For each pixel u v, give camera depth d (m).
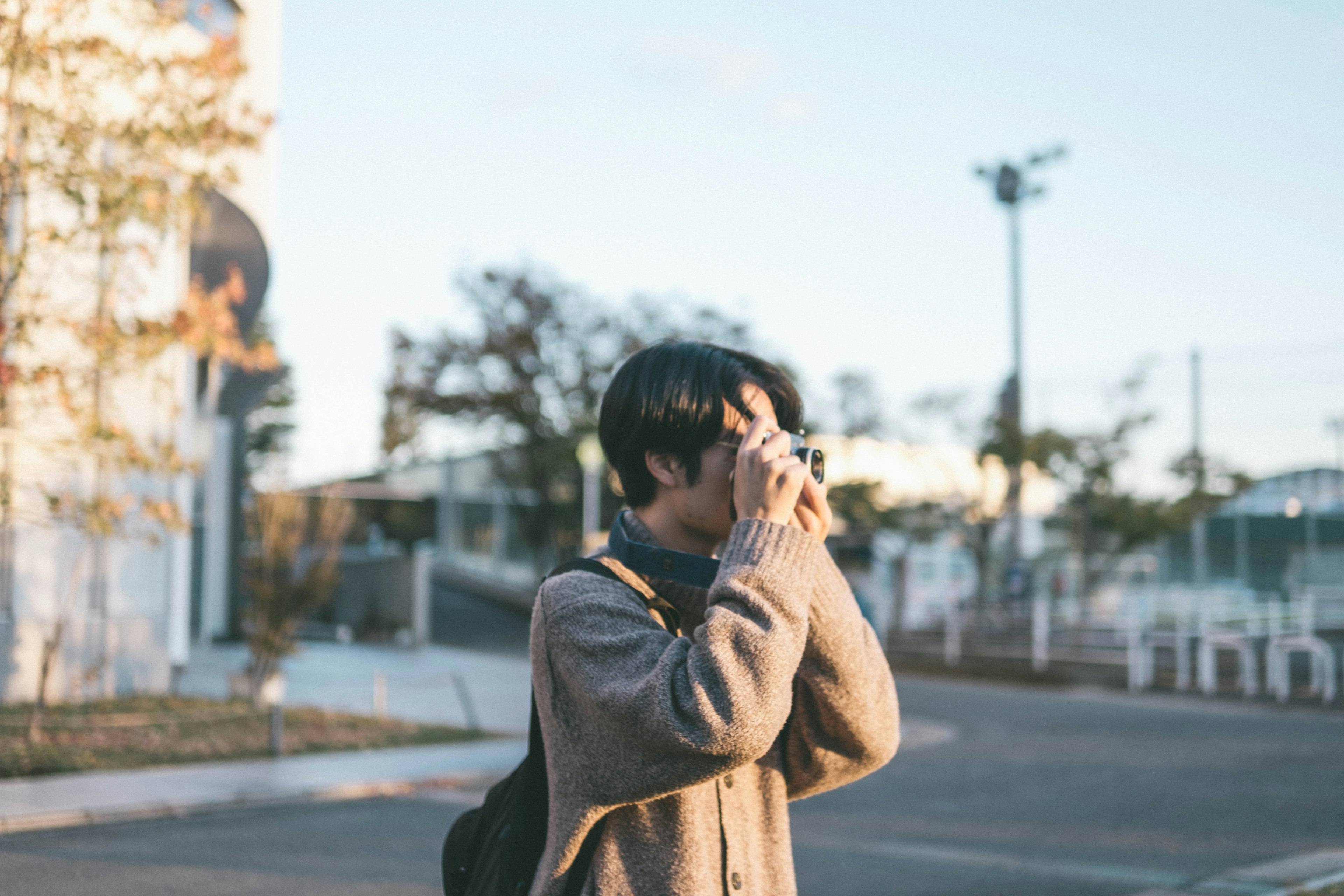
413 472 47.22
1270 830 8.21
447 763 10.77
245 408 25.03
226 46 10.31
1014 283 28.03
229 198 14.31
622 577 1.57
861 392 29.55
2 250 9.35
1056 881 6.54
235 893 6.06
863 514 28.86
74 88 9.46
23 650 12.23
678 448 1.59
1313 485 29.52
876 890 6.32
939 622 28.55
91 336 9.66
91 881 6.25
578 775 1.45
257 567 13.72
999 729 15.38
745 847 1.54
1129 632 21.58
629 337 28.27
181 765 9.98
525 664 22.81
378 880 6.41
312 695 15.91
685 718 1.34
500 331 27.75
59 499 10.23
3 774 9.05
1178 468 26.50
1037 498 34.34
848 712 1.56
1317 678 19.41
